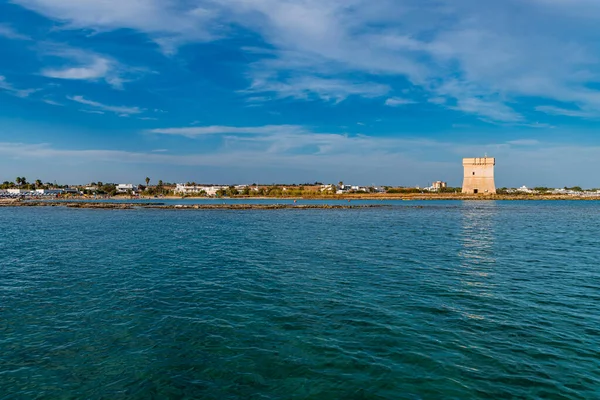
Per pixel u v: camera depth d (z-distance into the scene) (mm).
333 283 23781
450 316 17734
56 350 14617
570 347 14438
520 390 11656
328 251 36219
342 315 17969
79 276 26219
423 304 19484
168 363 13578
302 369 13016
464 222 70438
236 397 11508
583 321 17047
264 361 13617
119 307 19469
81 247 39719
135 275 26422
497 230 55562
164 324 17109
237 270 27766
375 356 13852
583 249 37062
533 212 102625
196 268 28578
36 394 11719
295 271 27328
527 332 15836
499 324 16734
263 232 54250
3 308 19359
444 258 32250
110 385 12203
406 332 15922
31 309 19219
